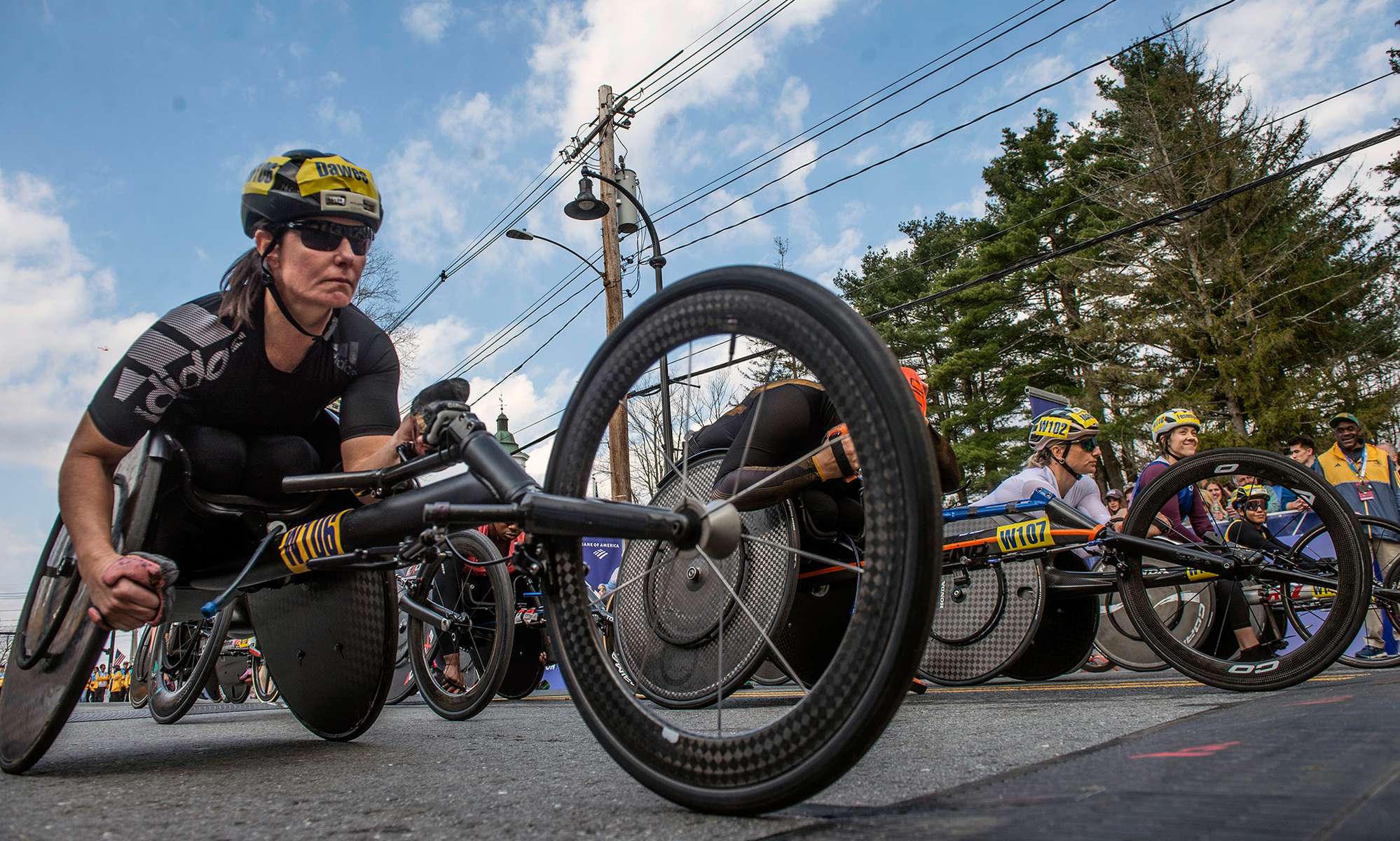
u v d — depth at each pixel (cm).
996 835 95
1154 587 376
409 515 174
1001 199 3131
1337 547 297
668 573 267
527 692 564
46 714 192
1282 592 422
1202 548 329
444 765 200
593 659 147
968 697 372
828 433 236
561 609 154
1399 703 182
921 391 269
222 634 372
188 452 205
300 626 262
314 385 212
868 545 115
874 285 3294
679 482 270
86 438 192
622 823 125
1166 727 185
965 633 398
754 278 133
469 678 477
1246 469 317
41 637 203
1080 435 467
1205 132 2306
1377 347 2253
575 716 372
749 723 244
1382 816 88
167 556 221
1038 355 2917
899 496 112
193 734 317
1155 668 491
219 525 221
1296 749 130
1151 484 337
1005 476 2739
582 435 154
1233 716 194
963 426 2970
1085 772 131
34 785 184
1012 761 168
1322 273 2245
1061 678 525
